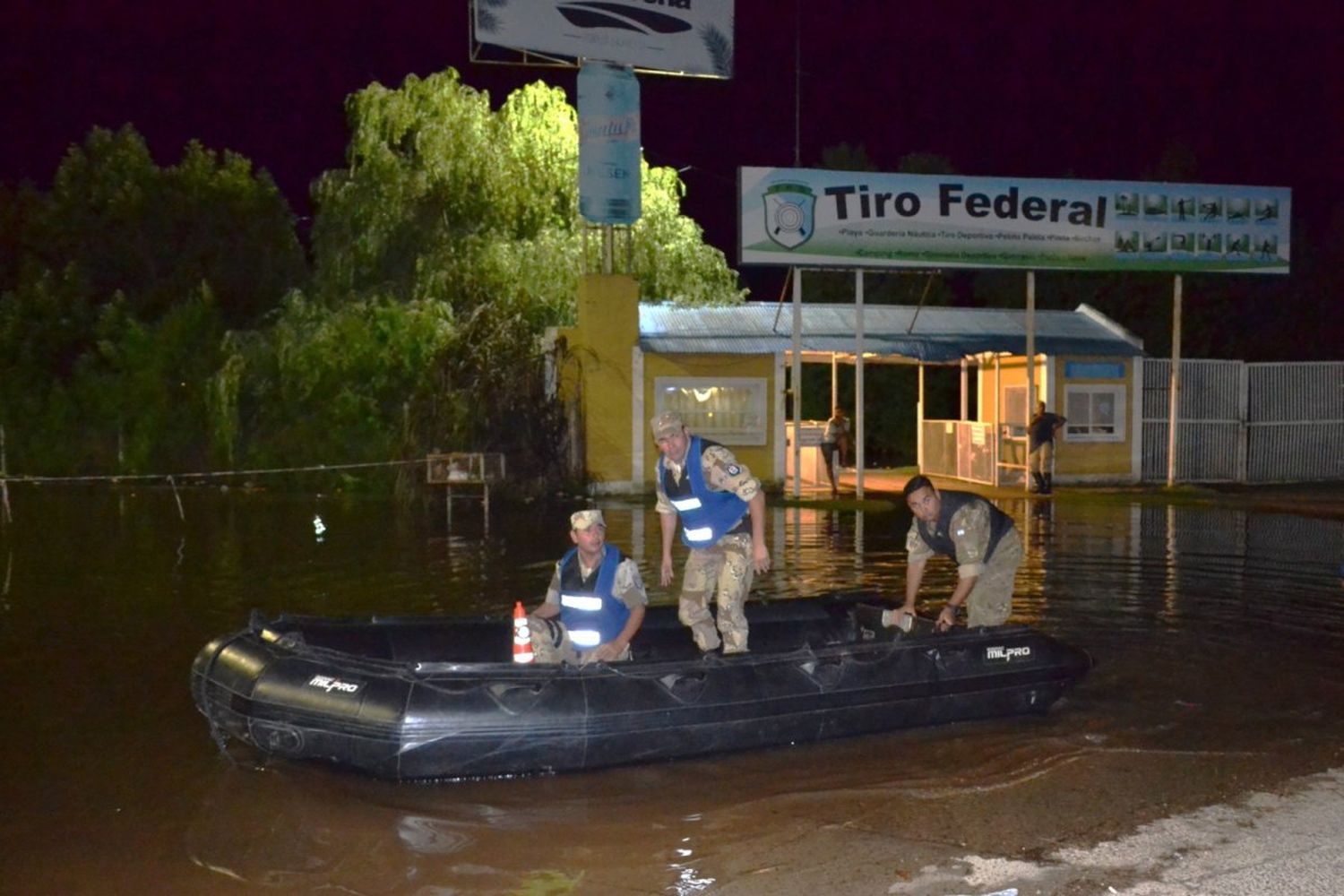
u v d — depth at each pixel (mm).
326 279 24625
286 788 5914
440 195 24766
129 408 25594
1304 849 5078
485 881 4863
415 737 5836
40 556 13336
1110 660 8305
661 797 5812
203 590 11102
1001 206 20141
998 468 21984
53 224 29781
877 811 5602
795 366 19359
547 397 21141
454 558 13109
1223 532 15492
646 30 20656
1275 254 21234
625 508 18734
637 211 20844
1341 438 23391
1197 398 22828
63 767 6207
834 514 17828
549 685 6078
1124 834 5270
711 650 7145
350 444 22344
